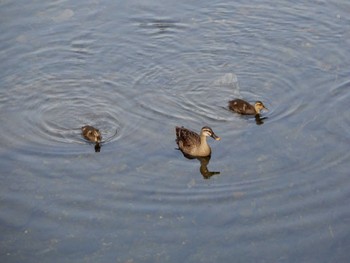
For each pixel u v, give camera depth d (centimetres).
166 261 1294
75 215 1412
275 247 1327
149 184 1510
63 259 1297
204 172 1556
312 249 1320
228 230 1370
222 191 1484
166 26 2211
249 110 1766
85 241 1341
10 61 2027
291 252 1315
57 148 1641
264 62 2016
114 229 1372
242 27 2198
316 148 1622
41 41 2127
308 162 1571
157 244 1334
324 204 1437
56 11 2300
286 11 2284
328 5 2319
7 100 1850
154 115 1788
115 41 2134
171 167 1577
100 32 2181
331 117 1745
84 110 1808
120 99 1861
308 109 1786
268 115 1773
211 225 1384
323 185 1493
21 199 1461
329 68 1969
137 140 1678
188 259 1298
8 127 1728
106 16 2270
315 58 2022
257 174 1539
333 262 1288
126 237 1351
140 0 2362
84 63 2030
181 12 2294
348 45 2081
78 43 2123
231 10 2303
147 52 2080
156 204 1444
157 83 1938
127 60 2044
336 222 1386
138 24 2223
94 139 1645
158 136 1697
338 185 1491
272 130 1705
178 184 1512
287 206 1434
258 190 1484
